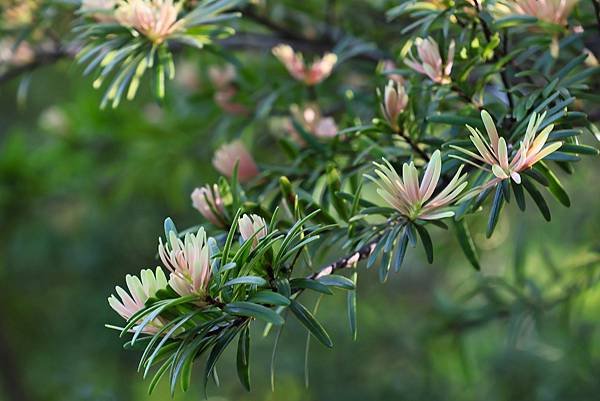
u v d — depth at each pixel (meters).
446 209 1.52
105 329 3.28
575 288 2.10
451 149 1.57
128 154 2.43
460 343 2.34
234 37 1.96
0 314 3.46
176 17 1.68
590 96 1.60
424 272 3.27
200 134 2.33
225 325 1.48
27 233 2.79
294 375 2.98
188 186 2.44
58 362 3.41
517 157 1.49
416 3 1.63
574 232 2.53
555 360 2.62
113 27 1.66
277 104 1.94
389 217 1.54
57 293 3.35
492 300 2.22
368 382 2.94
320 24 1.98
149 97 2.84
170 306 1.45
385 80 1.77
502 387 2.69
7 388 3.51
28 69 1.93
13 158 2.50
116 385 3.39
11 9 1.85
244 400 3.48
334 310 3.12
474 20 1.62
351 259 1.54
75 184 2.57
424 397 2.81
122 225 3.04
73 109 2.44
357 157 1.66
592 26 1.68
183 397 3.39
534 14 1.61
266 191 1.70
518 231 2.39
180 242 1.47
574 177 2.36
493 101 1.69
